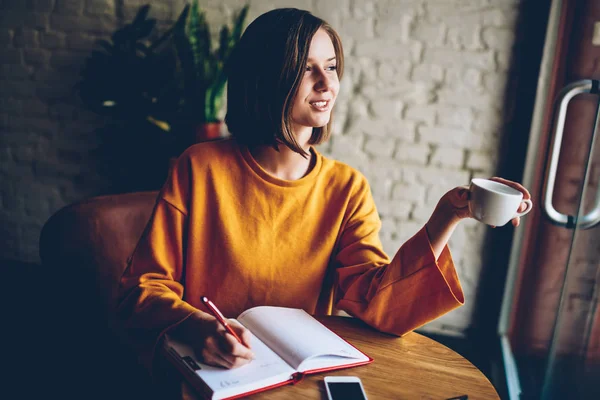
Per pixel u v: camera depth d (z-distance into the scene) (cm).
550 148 127
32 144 246
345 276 101
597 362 102
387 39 212
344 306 99
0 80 241
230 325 78
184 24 208
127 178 231
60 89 238
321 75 93
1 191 253
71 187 247
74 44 233
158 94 208
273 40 92
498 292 213
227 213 100
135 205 121
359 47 214
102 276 111
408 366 84
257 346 81
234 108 100
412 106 214
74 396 152
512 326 202
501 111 206
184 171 102
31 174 249
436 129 213
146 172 221
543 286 162
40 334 189
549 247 160
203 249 101
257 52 94
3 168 250
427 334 223
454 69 207
